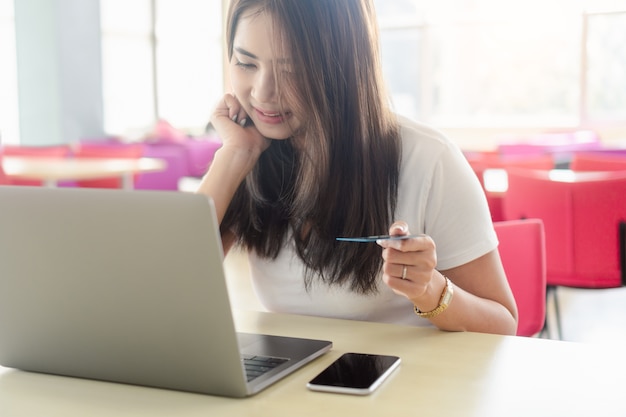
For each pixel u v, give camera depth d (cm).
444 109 1022
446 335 129
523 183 294
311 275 148
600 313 409
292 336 130
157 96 1050
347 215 142
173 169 716
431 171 146
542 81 969
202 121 1107
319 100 139
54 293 104
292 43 137
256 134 159
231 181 155
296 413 94
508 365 112
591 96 940
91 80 923
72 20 896
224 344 96
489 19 980
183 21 1073
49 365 111
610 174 288
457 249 145
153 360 101
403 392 101
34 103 887
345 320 141
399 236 113
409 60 1026
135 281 97
